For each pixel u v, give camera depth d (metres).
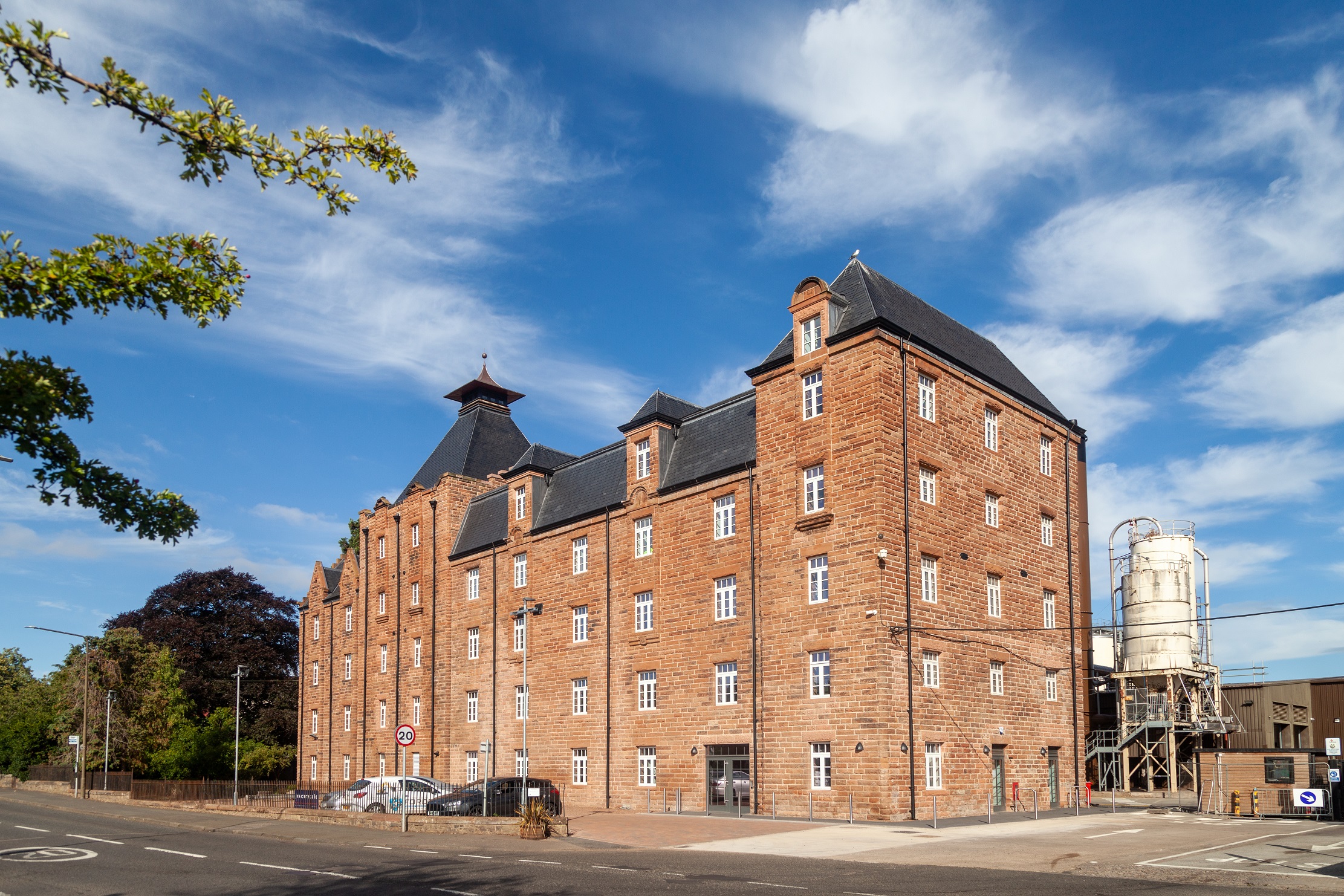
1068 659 42.53
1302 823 32.16
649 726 41.06
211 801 43.44
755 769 36.31
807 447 36.47
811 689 34.88
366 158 8.32
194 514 8.91
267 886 17.97
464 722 52.59
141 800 50.06
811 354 36.84
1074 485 45.47
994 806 36.56
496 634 51.25
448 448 63.59
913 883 17.95
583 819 34.75
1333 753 35.41
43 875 19.77
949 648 35.72
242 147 7.75
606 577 44.59
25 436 8.06
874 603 33.12
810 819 33.53
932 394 37.19
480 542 53.69
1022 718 38.94
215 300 8.41
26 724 69.88
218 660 75.19
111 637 64.44
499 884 17.88
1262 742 55.00
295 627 79.62
